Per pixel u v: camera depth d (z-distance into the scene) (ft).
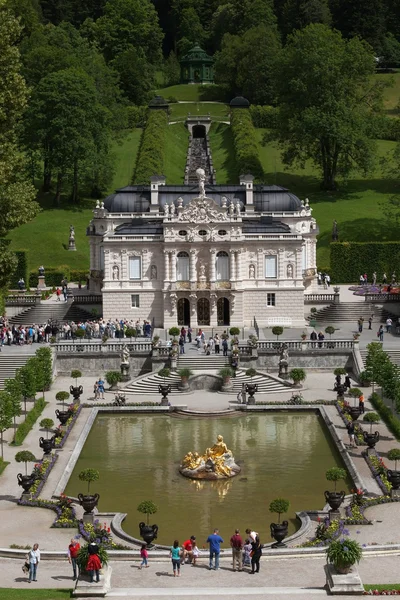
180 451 332.19
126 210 548.72
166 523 262.88
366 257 604.49
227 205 539.29
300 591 195.83
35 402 382.22
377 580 210.38
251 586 207.62
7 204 366.43
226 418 377.71
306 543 241.55
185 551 227.81
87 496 258.57
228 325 495.82
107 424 371.35
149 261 494.59
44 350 416.26
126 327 473.67
